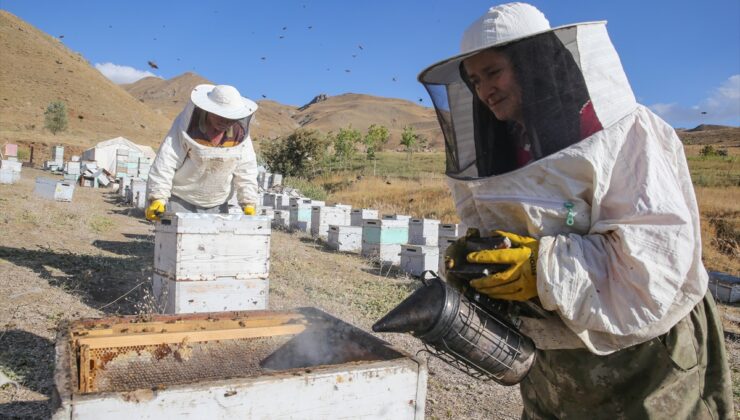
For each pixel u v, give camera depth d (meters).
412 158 52.69
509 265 1.75
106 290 6.07
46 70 78.50
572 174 1.75
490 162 1.95
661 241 1.58
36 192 14.67
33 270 6.52
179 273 4.83
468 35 1.90
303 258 10.10
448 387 4.43
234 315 2.58
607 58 1.81
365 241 11.21
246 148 5.66
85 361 2.07
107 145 33.34
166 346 2.33
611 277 1.66
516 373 1.86
